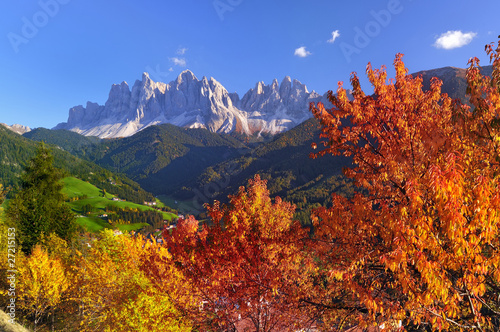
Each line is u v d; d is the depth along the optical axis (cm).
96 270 2211
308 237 872
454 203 423
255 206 966
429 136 559
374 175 670
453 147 579
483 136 545
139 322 1373
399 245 484
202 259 920
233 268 891
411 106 639
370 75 665
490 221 431
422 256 461
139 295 1471
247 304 918
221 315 925
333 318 863
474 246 461
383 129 681
